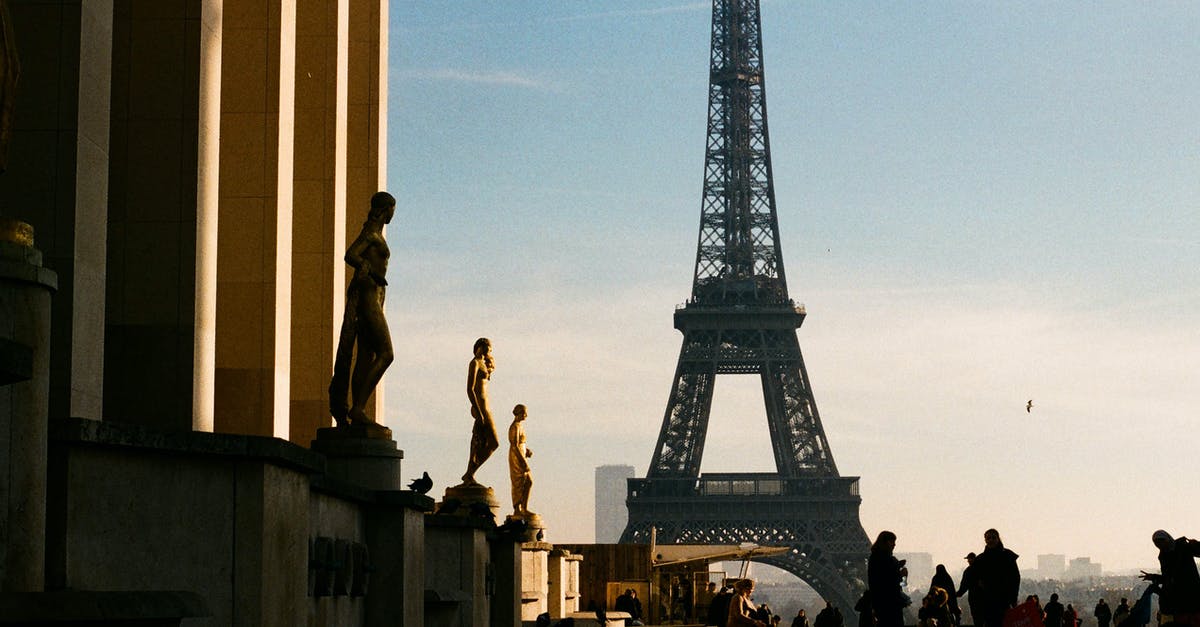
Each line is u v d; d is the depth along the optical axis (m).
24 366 16.27
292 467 24.36
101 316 39.97
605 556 129.12
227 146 57.84
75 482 20.11
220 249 57.25
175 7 48.94
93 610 16.58
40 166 38.22
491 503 56.78
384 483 37.16
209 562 22.23
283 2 58.53
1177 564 46.34
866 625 56.78
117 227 48.28
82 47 38.72
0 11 19.98
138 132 48.56
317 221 64.88
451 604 41.78
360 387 37.44
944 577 66.81
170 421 47.75
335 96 65.38
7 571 18.97
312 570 28.25
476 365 57.06
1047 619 77.94
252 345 56.81
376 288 37.56
